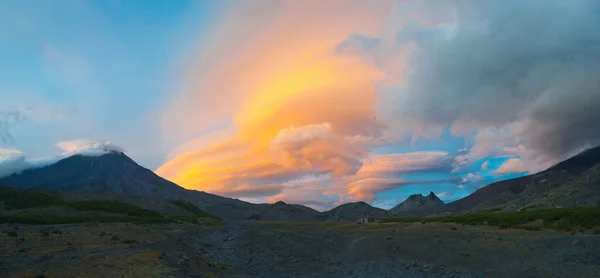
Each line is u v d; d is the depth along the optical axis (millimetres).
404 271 48531
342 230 91812
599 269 39281
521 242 52094
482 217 88500
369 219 119188
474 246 53750
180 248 58000
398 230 80125
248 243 78375
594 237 48312
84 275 35469
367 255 58625
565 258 42781
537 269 41438
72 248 48969
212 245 79375
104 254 45938
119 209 141125
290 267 59000
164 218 139500
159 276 37406
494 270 43344
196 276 41688
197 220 154000
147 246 54438
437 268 46844
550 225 64312
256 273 54969
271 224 134375
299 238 81250
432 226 82625
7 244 47562
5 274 34000
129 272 37812
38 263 38938
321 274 54125
